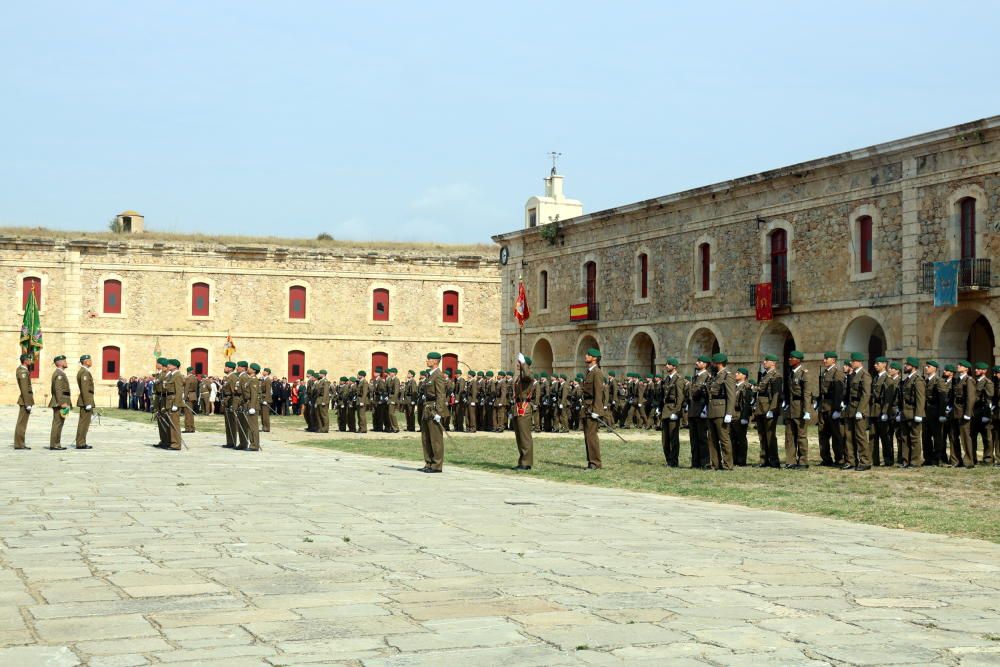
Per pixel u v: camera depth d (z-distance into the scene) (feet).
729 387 66.49
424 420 63.67
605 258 149.79
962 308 97.30
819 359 112.98
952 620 24.34
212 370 194.39
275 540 35.47
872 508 46.85
